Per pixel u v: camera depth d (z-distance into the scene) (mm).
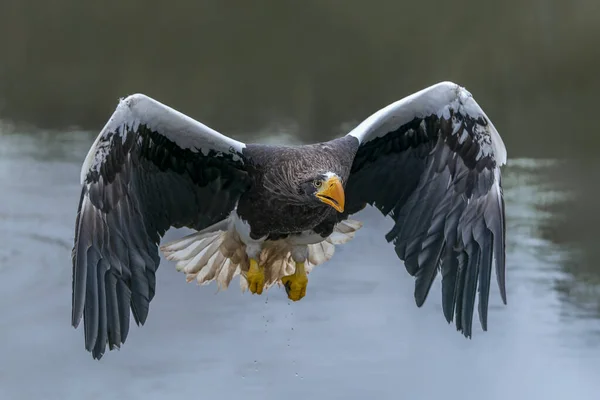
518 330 14453
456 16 28625
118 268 9102
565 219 17828
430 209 9852
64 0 29734
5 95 26375
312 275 15797
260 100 26047
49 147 22469
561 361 13711
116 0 29641
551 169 20500
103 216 9062
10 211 17766
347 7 29062
